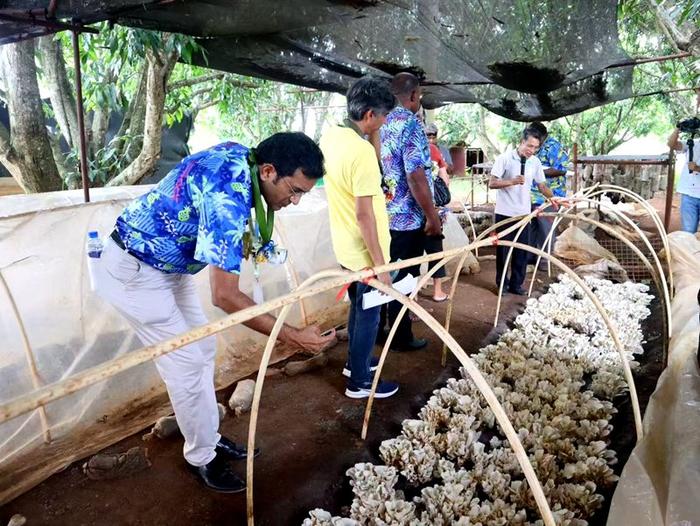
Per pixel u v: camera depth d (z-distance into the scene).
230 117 8.64
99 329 2.48
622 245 5.42
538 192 4.41
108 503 1.96
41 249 2.34
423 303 4.12
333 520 1.73
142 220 1.64
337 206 2.32
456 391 2.63
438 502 1.83
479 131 12.44
